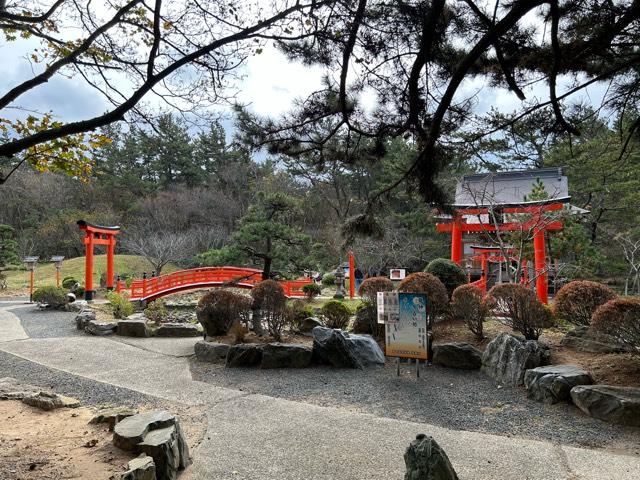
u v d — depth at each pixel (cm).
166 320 1359
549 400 528
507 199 1486
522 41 362
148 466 301
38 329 1090
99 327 1021
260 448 400
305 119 441
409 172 435
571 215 1332
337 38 384
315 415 498
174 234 2895
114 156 3547
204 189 3450
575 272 1537
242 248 1255
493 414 503
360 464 365
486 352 679
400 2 357
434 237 2384
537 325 689
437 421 482
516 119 400
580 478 337
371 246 2286
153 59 322
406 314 672
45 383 627
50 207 3366
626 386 507
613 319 542
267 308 851
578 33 344
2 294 2147
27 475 301
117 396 569
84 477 296
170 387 616
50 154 375
